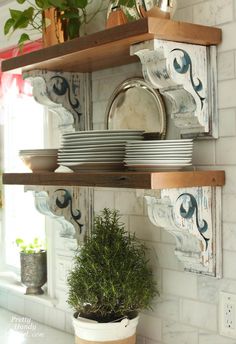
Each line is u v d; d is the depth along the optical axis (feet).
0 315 8.40
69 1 6.27
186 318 5.71
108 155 5.44
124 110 6.28
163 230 5.96
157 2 5.07
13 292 8.58
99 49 5.34
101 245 5.84
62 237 6.89
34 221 9.09
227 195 5.23
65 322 7.47
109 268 5.66
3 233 9.66
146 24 4.63
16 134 9.28
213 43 5.19
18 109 9.18
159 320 6.02
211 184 5.12
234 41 5.13
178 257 5.43
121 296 5.69
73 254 7.25
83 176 5.34
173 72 4.96
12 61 6.38
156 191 4.88
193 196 5.10
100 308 5.79
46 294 8.04
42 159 6.33
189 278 5.67
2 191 9.57
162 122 5.81
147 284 5.84
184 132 5.45
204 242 5.21
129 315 5.88
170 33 4.78
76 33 6.40
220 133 5.28
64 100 6.63
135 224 6.31
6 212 9.64
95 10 6.73
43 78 6.46
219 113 5.27
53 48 5.73
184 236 5.32
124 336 5.72
